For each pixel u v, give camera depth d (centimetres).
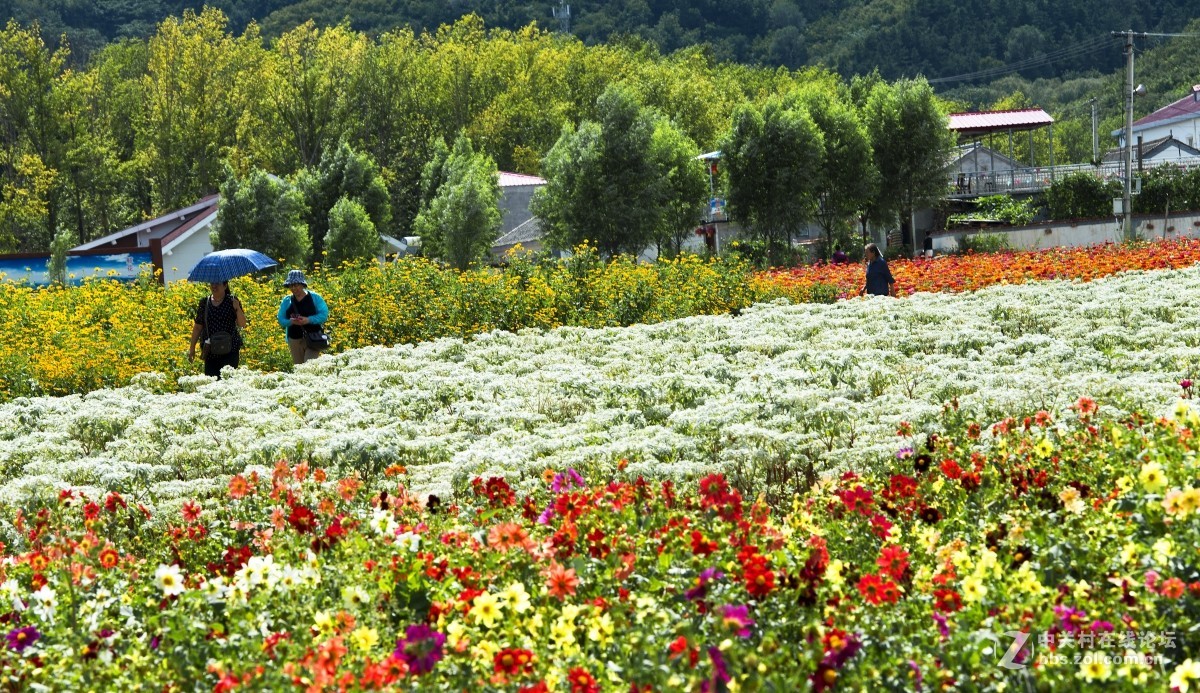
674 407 1224
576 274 2234
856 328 1650
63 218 8081
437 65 8681
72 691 503
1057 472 750
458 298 2033
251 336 1873
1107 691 444
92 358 1773
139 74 9894
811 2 16812
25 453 1141
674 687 431
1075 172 5625
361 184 5403
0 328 2105
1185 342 1370
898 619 510
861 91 5856
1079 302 1788
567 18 16725
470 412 1200
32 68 7019
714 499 657
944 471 753
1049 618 477
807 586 540
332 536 685
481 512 752
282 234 4341
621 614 508
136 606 622
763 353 1542
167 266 4859
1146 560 525
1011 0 14712
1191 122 9544
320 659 469
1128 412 955
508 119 8406
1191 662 444
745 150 4691
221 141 7800
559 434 1113
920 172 5006
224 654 523
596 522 647
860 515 697
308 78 7800
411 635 475
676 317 2028
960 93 13525
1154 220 4862
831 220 4959
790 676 449
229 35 7988
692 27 16788
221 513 841
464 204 4631
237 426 1229
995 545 620
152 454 1120
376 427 1191
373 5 15425
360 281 2202
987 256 3158
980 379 1215
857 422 1064
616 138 4509
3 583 660
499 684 463
